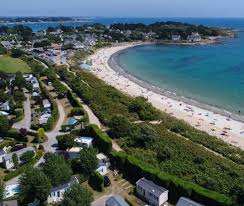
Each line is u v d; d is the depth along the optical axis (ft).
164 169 273.33
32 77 595.06
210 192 224.33
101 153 303.07
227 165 277.23
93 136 329.93
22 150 299.99
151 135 324.60
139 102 429.79
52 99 456.86
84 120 380.78
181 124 386.73
